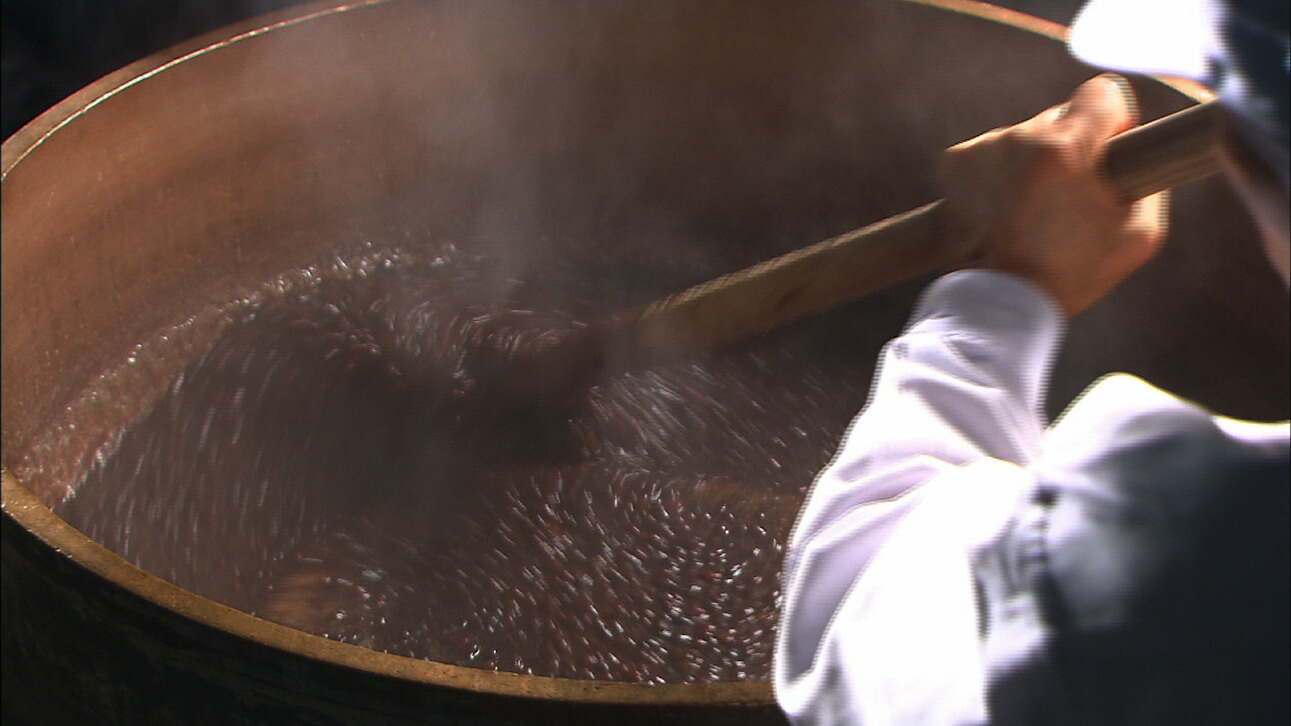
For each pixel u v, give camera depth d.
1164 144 1.07
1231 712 0.87
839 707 1.00
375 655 1.30
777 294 1.57
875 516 1.02
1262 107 0.83
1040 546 0.91
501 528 2.15
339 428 2.36
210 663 1.34
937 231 1.38
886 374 1.10
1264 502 0.87
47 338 2.16
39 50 3.68
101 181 2.18
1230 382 2.23
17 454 2.12
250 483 2.25
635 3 2.55
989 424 1.05
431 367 2.51
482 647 1.95
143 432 2.36
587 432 2.31
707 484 2.29
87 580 1.36
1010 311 1.08
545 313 2.70
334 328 2.59
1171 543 0.88
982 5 2.36
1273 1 0.83
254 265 2.60
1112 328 2.44
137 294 2.38
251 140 2.44
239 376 2.46
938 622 0.96
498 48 2.57
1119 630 0.88
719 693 1.25
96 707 1.46
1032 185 1.06
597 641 1.98
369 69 2.49
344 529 2.16
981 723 0.92
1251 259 2.10
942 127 2.54
